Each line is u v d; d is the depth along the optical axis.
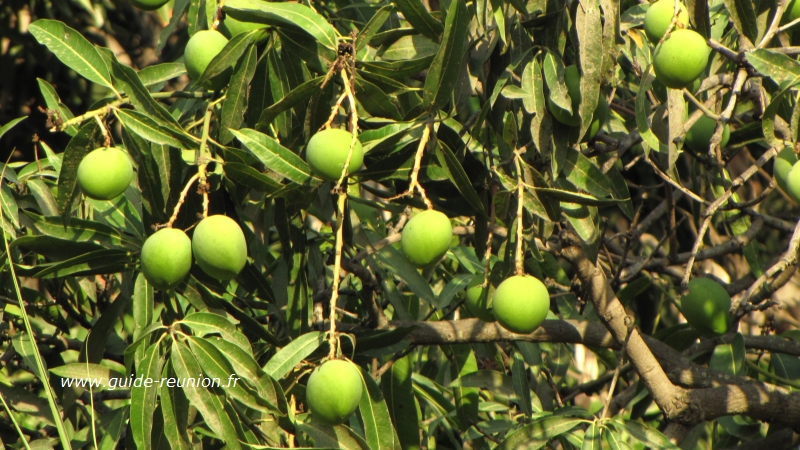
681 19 6.87
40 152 16.88
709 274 11.27
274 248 13.16
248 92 7.56
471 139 7.93
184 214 8.01
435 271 12.03
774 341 10.76
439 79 7.11
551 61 7.23
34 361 9.59
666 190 10.27
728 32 9.68
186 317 7.25
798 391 10.30
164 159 7.80
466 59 7.82
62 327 10.69
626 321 8.45
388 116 7.69
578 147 7.63
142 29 18.30
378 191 8.75
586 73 6.94
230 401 7.26
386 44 8.09
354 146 6.68
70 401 9.08
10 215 8.34
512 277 6.87
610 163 8.73
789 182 6.64
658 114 8.18
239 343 7.27
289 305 8.84
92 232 8.22
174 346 7.14
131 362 7.33
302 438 8.09
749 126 9.96
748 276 11.43
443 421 10.92
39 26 7.38
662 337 11.03
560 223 8.47
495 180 7.97
